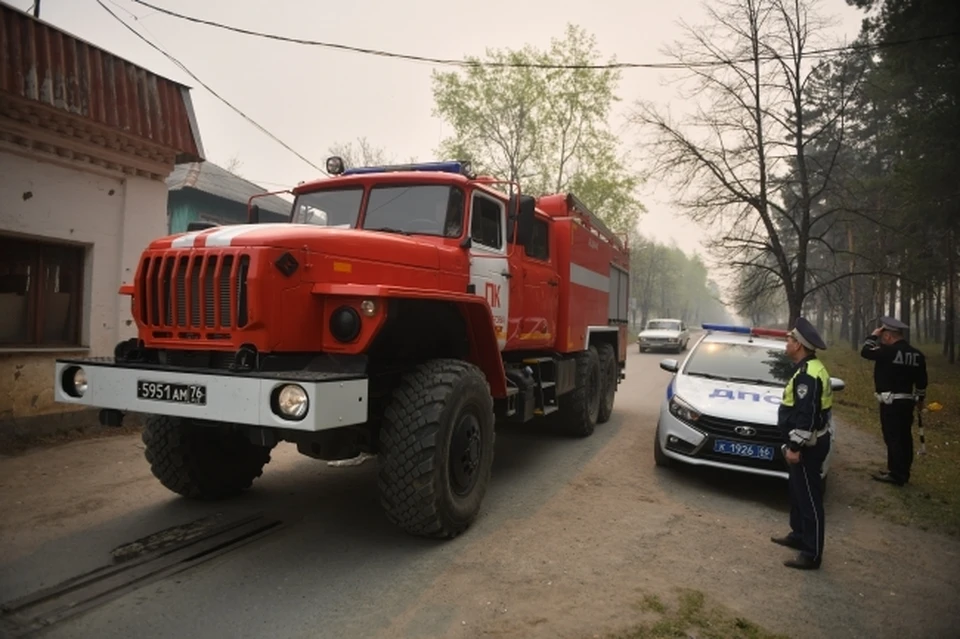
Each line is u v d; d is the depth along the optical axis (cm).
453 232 527
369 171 600
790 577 426
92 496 525
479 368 514
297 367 390
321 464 659
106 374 393
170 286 395
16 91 638
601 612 354
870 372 1944
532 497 572
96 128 728
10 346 692
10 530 445
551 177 2825
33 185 688
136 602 347
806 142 1839
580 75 2730
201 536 444
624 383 1556
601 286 922
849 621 367
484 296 556
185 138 837
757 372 720
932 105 1593
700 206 1927
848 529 537
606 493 595
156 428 485
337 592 368
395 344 486
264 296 370
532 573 404
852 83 1973
